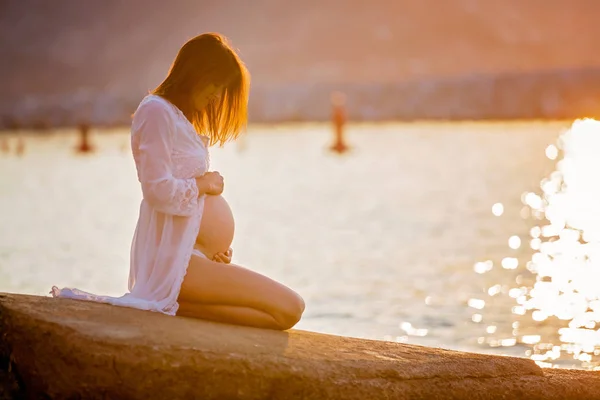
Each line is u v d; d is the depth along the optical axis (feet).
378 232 52.11
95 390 16.84
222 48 20.27
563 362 26.32
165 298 19.75
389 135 139.23
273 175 89.97
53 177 94.48
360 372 18.25
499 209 59.77
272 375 17.49
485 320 31.48
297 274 40.19
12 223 59.06
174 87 20.27
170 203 19.61
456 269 40.63
